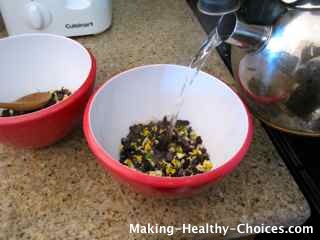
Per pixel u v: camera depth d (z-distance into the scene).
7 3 0.69
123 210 0.49
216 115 0.58
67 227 0.47
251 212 0.50
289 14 0.49
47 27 0.74
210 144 0.58
